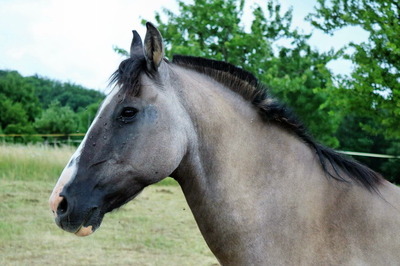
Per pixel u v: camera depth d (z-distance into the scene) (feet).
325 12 31.40
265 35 58.80
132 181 7.08
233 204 7.20
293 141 7.59
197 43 49.90
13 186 30.68
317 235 6.98
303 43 59.41
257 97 7.68
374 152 54.34
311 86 54.44
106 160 6.98
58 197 6.84
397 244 6.88
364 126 32.45
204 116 7.38
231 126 7.43
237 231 7.17
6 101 98.32
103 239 20.15
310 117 53.88
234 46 52.21
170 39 55.57
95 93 136.15
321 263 6.86
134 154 6.99
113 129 7.04
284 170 7.35
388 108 29.01
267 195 7.22
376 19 29.48
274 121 7.61
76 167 6.97
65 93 135.23
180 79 7.50
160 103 7.10
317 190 7.25
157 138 7.02
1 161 35.86
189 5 55.26
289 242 7.02
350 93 30.73
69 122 95.55
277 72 52.39
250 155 7.36
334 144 55.31
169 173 7.13
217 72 7.90
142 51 7.55
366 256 6.83
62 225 6.86
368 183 7.37
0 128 92.99
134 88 7.05
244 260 7.15
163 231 21.84
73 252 18.13
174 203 28.91
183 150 7.22
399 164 34.32
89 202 6.88
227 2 55.36
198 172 7.34
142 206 27.58
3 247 18.39
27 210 24.64
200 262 17.33
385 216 7.07
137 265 16.83
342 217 7.05
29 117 107.96
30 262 16.70
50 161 36.78
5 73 117.70
